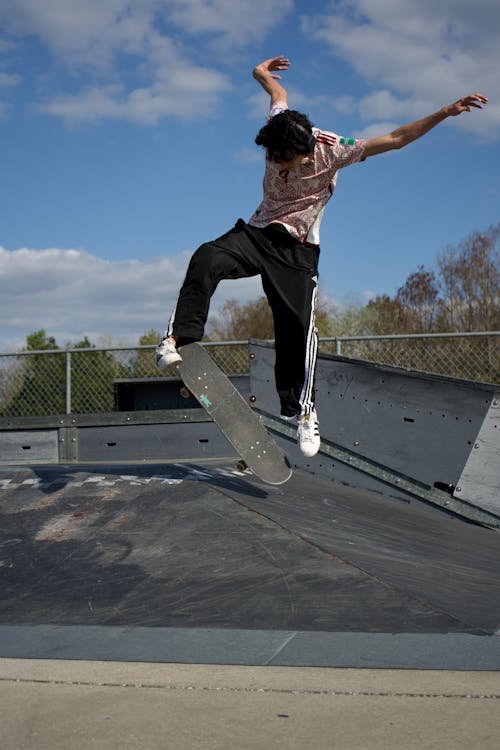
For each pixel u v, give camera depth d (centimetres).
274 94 414
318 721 182
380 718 184
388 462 619
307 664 227
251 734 174
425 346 850
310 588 301
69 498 444
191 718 184
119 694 202
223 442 784
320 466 648
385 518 478
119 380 902
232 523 380
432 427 602
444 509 590
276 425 667
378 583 303
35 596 310
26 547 372
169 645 247
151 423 798
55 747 167
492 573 374
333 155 387
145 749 166
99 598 303
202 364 447
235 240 406
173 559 343
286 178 395
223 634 257
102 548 363
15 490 469
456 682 210
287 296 408
